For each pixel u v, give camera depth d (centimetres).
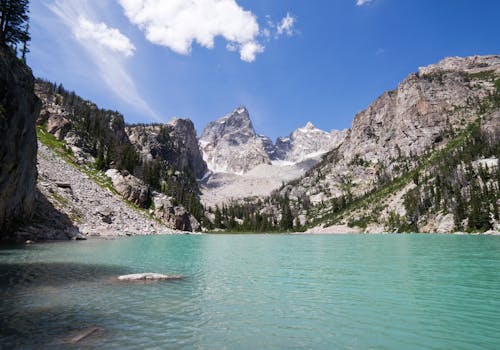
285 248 6184
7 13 5706
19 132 5150
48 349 1200
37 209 7012
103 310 1722
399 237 10394
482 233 11462
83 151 13500
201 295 2088
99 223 8738
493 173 14788
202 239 9488
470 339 1308
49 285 2311
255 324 1517
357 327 1472
